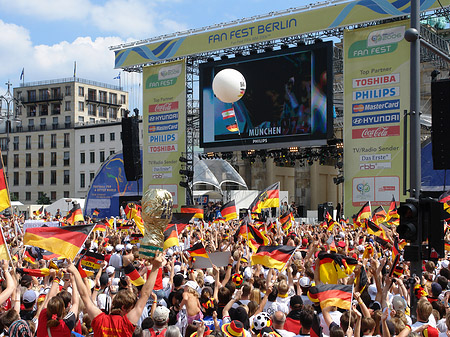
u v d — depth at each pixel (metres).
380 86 33.31
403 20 32.75
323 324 8.57
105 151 86.69
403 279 11.80
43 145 94.88
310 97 36.16
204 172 48.94
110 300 9.84
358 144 33.91
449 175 36.03
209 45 39.41
